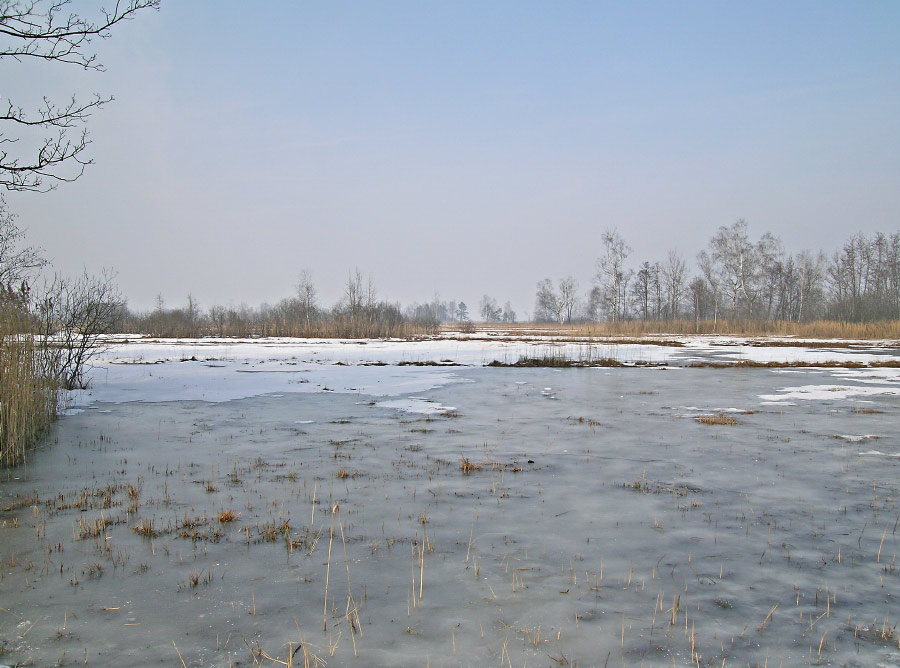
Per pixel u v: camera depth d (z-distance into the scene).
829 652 4.29
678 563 5.88
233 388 19.31
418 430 12.60
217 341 47.88
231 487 8.35
